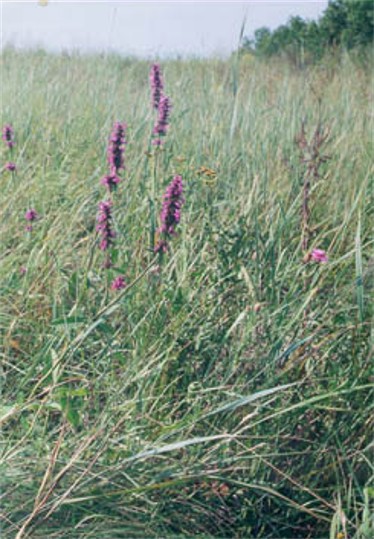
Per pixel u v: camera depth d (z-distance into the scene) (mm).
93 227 4035
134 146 4625
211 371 2896
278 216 3404
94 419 2736
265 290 2998
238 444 2643
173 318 2844
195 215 3590
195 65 6320
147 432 2625
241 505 2594
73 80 6609
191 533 2500
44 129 5480
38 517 2314
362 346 2926
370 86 6480
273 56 8070
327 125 4656
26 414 2793
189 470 2492
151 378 2701
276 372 2740
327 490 2635
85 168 4715
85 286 3027
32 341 3188
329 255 3258
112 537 2355
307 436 2725
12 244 3877
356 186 3939
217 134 4449
